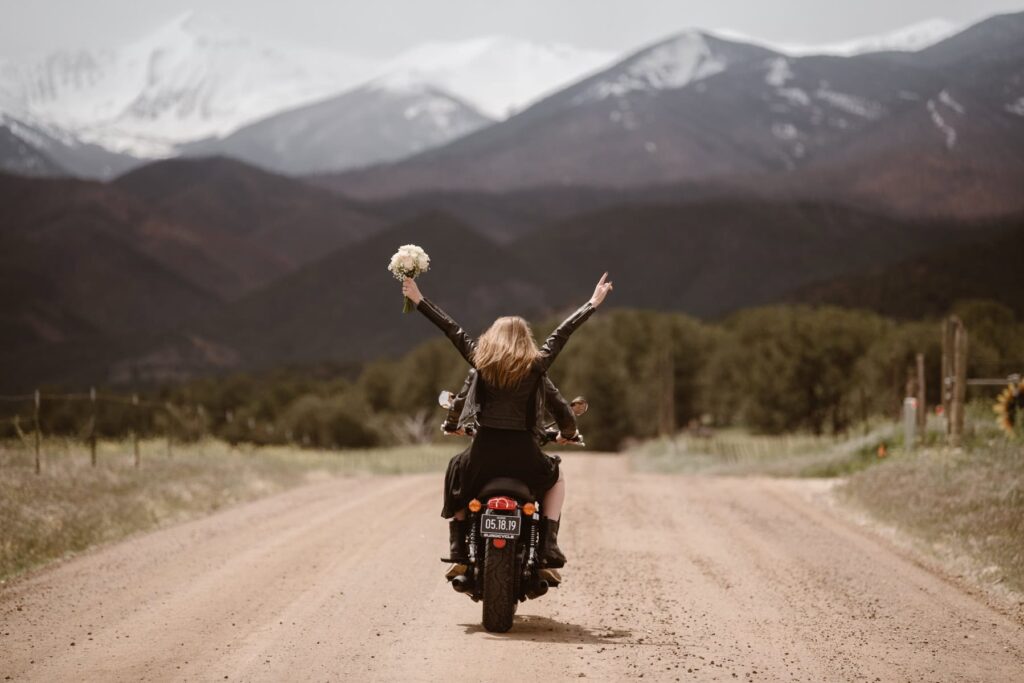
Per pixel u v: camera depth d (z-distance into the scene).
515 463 11.10
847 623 12.14
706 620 12.20
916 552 17.84
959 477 22.27
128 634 11.03
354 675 9.34
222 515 23.08
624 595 13.73
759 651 10.62
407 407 124.25
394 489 29.94
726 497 27.28
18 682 9.05
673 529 20.58
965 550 16.67
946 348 29.22
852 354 81.25
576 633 11.32
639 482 33.03
